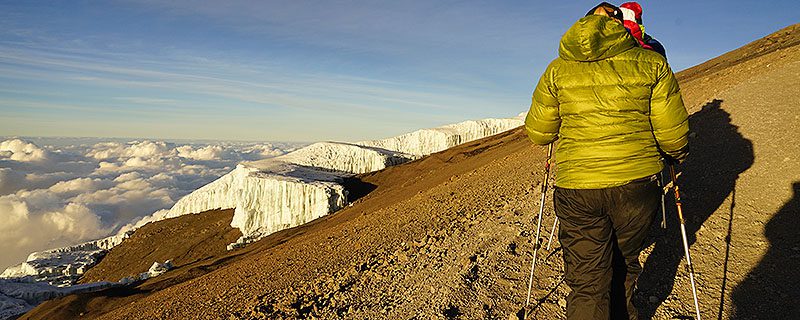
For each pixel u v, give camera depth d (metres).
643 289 4.70
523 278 5.18
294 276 15.73
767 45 31.33
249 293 16.81
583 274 3.32
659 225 5.83
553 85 3.45
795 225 4.99
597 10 3.73
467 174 26.53
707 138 8.37
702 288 4.46
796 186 5.65
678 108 3.16
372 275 7.77
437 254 7.34
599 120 3.20
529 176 13.48
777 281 4.29
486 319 4.48
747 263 4.65
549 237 6.09
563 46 3.35
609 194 3.18
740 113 8.92
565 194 3.41
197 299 22.34
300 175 161.50
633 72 3.14
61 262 153.00
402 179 132.12
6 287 95.75
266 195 142.50
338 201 134.88
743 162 6.78
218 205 177.88
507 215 7.79
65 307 58.78
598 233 3.28
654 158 3.20
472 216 10.31
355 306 6.37
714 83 14.73
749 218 5.39
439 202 18.06
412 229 13.73
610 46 3.17
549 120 3.59
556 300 4.63
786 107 8.20
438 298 5.10
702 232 5.36
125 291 66.38
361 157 194.75
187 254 139.00
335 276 9.32
